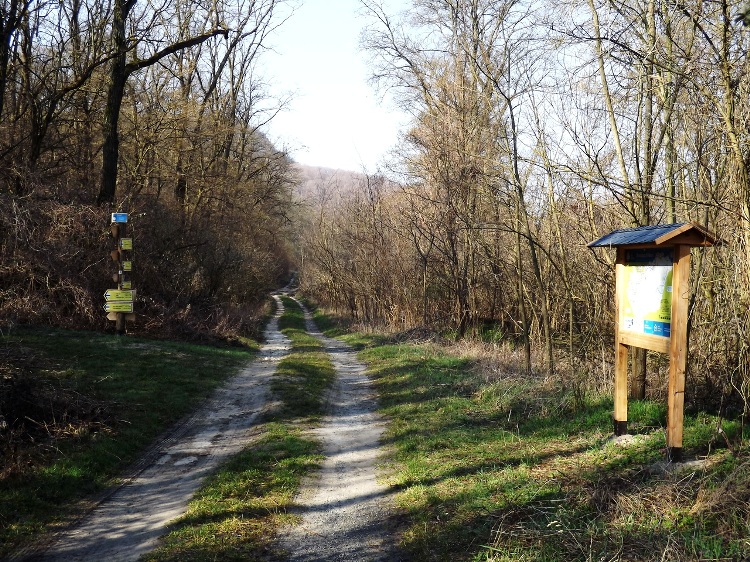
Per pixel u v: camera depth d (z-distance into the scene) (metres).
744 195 6.39
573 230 12.20
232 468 7.29
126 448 8.02
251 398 11.59
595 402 8.70
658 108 8.37
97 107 20.58
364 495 6.55
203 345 17.91
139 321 17.80
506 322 20.11
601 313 11.77
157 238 20.95
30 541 5.38
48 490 6.35
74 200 16.48
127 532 5.64
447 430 8.66
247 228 31.91
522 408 9.27
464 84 19.00
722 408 7.54
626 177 8.83
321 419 10.25
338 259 33.16
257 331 24.75
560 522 4.93
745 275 6.79
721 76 6.57
